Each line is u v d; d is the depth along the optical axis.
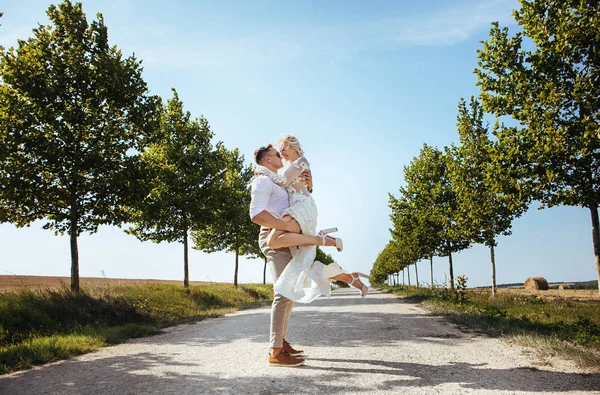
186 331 7.63
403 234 26.83
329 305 14.03
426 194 21.41
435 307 10.23
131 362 4.15
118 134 13.52
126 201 13.36
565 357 3.78
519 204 10.65
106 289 12.17
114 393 2.80
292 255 3.58
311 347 4.53
